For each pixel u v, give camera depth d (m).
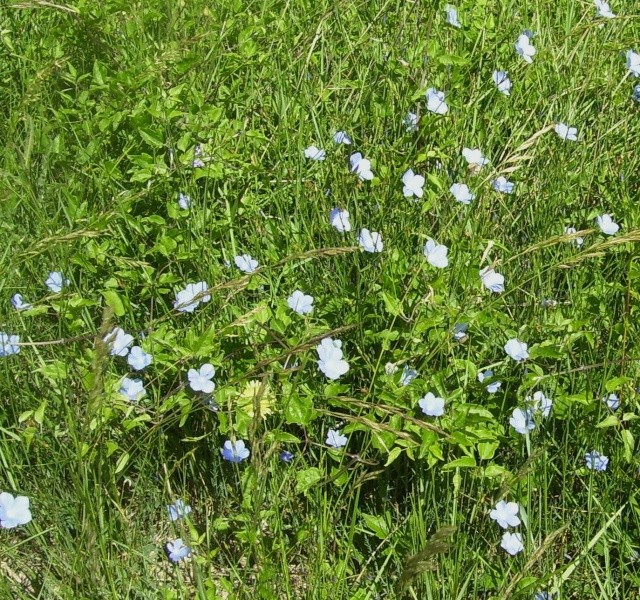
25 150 0.97
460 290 1.08
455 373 0.99
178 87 1.18
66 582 0.87
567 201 1.24
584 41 1.51
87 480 0.84
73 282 1.00
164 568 0.93
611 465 0.97
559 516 0.95
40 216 0.97
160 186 1.11
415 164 1.22
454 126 1.27
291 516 0.95
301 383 0.94
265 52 1.38
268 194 1.19
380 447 0.86
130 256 1.13
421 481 0.92
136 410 0.92
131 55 1.32
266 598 0.82
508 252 1.16
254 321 0.96
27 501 0.84
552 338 1.04
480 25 1.39
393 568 0.92
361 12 1.52
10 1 1.25
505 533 0.88
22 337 0.99
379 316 0.99
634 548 0.93
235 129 1.20
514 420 0.94
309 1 1.51
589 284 1.16
